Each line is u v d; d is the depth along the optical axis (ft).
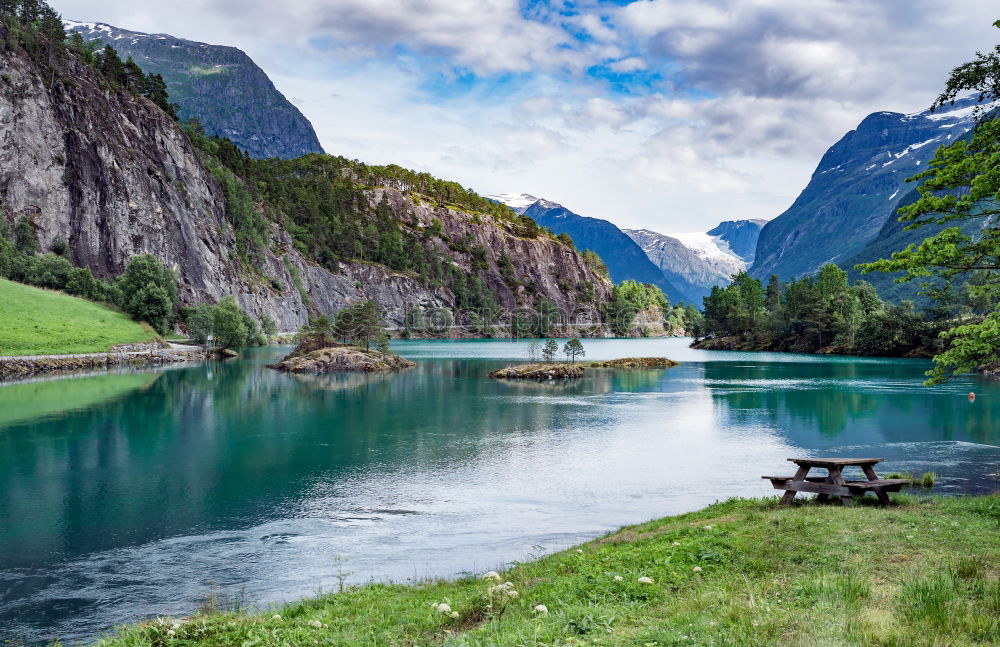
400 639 41.14
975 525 58.03
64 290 463.83
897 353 507.71
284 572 77.10
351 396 257.55
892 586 42.19
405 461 139.64
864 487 71.31
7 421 190.90
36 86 520.01
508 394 267.80
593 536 88.58
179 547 86.69
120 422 190.39
